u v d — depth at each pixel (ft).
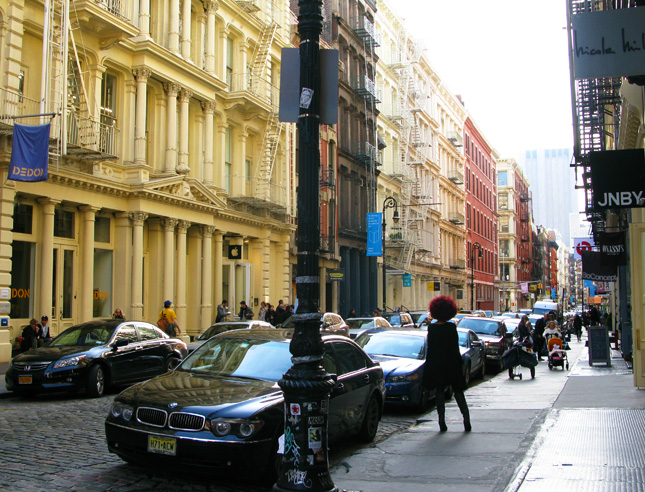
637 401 38.37
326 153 136.26
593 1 41.39
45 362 43.96
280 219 115.55
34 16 66.80
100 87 75.51
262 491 22.31
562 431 29.66
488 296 291.99
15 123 58.23
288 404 17.34
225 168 103.14
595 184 36.09
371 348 45.11
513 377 59.67
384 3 175.52
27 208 66.54
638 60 24.14
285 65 18.70
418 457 26.11
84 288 72.38
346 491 21.26
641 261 43.52
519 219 376.68
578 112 58.75
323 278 132.77
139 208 77.66
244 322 60.23
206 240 92.99
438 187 218.59
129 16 78.89
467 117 260.62
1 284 61.16
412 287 187.32
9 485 22.21
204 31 95.09
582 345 116.16
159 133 85.15
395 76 185.26
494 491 20.59
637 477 21.26
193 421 22.04
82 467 24.90
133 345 49.78
